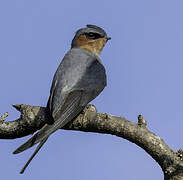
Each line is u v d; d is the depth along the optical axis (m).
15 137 10.26
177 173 8.77
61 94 12.04
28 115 9.99
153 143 9.10
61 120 10.25
